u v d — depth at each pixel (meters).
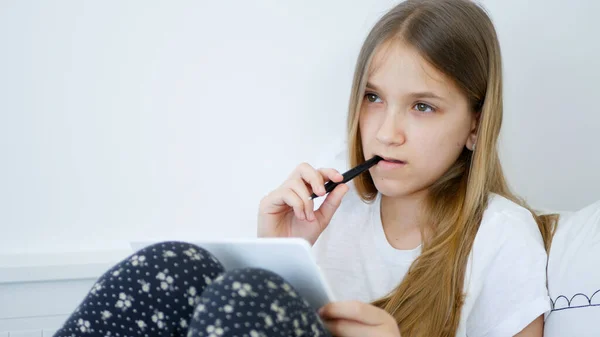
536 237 0.92
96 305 0.61
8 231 1.21
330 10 1.27
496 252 0.91
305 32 1.27
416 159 0.89
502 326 0.88
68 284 1.19
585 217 0.96
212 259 0.63
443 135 0.89
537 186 1.36
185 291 0.60
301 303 0.53
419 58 0.86
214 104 1.26
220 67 1.26
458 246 0.92
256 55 1.26
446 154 0.91
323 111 1.29
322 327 0.54
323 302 0.62
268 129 1.29
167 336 0.60
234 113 1.27
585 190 1.37
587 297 0.87
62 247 1.24
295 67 1.28
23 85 1.19
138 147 1.25
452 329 0.88
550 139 1.35
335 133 1.30
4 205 1.21
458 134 0.91
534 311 0.87
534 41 1.31
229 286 0.50
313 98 1.29
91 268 1.18
